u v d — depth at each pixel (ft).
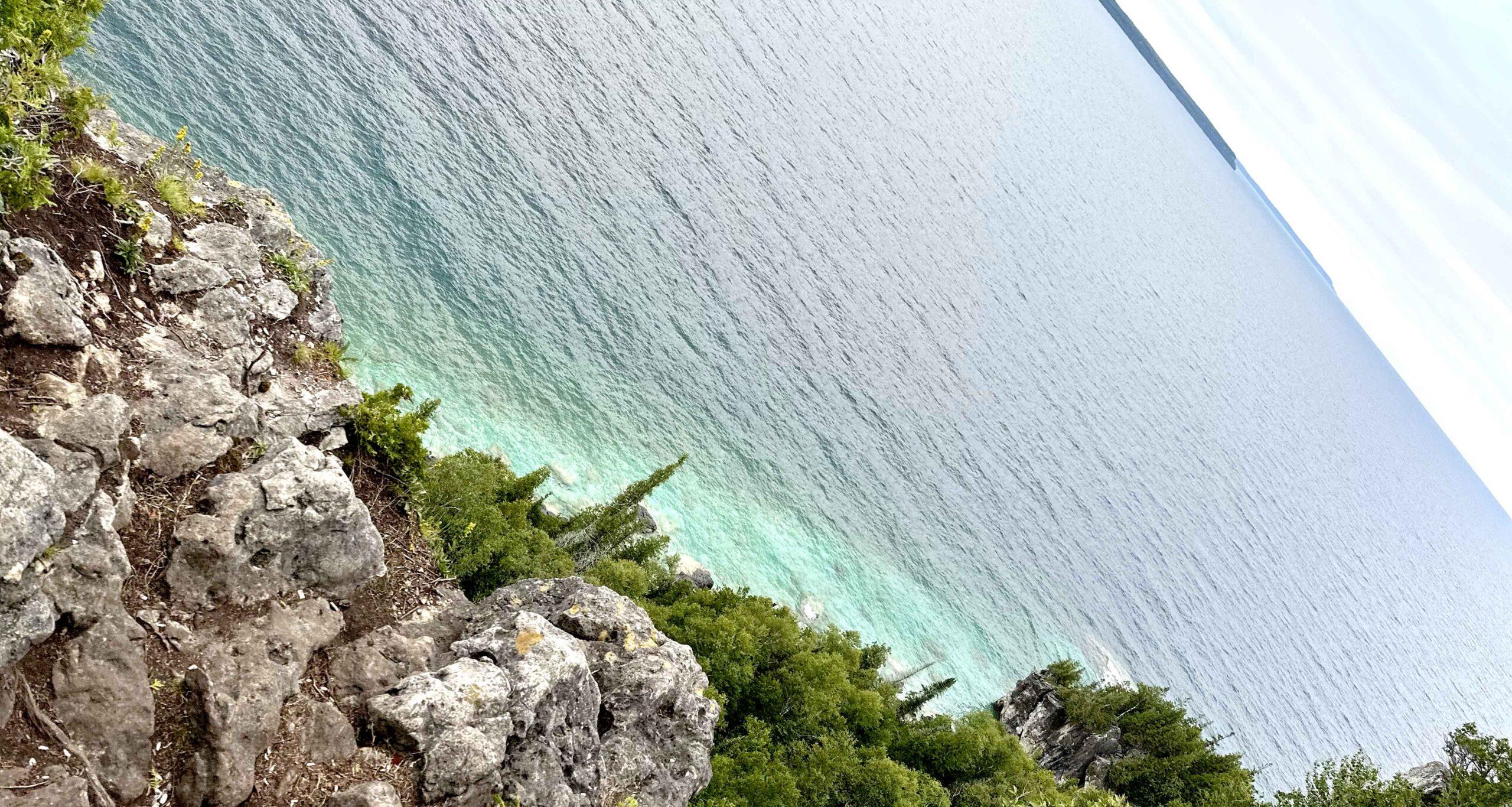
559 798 55.77
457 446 297.74
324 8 506.07
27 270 45.19
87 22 55.62
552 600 73.10
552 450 353.51
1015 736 387.55
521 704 55.31
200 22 383.45
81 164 53.62
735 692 235.40
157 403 49.37
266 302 64.54
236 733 41.96
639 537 307.17
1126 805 306.14
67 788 34.63
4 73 49.34
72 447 41.70
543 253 516.73
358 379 297.94
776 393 628.69
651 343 541.34
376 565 56.65
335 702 49.44
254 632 46.98
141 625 42.09
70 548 39.22
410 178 447.83
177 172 65.98
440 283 403.75
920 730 311.88
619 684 68.80
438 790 48.32
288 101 403.95
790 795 194.80
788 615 302.86
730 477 470.80
